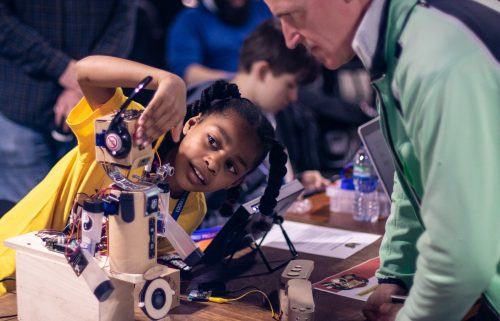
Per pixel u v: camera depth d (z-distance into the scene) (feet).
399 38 3.61
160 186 4.46
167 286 4.42
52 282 4.48
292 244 6.47
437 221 3.32
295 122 11.94
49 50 10.43
